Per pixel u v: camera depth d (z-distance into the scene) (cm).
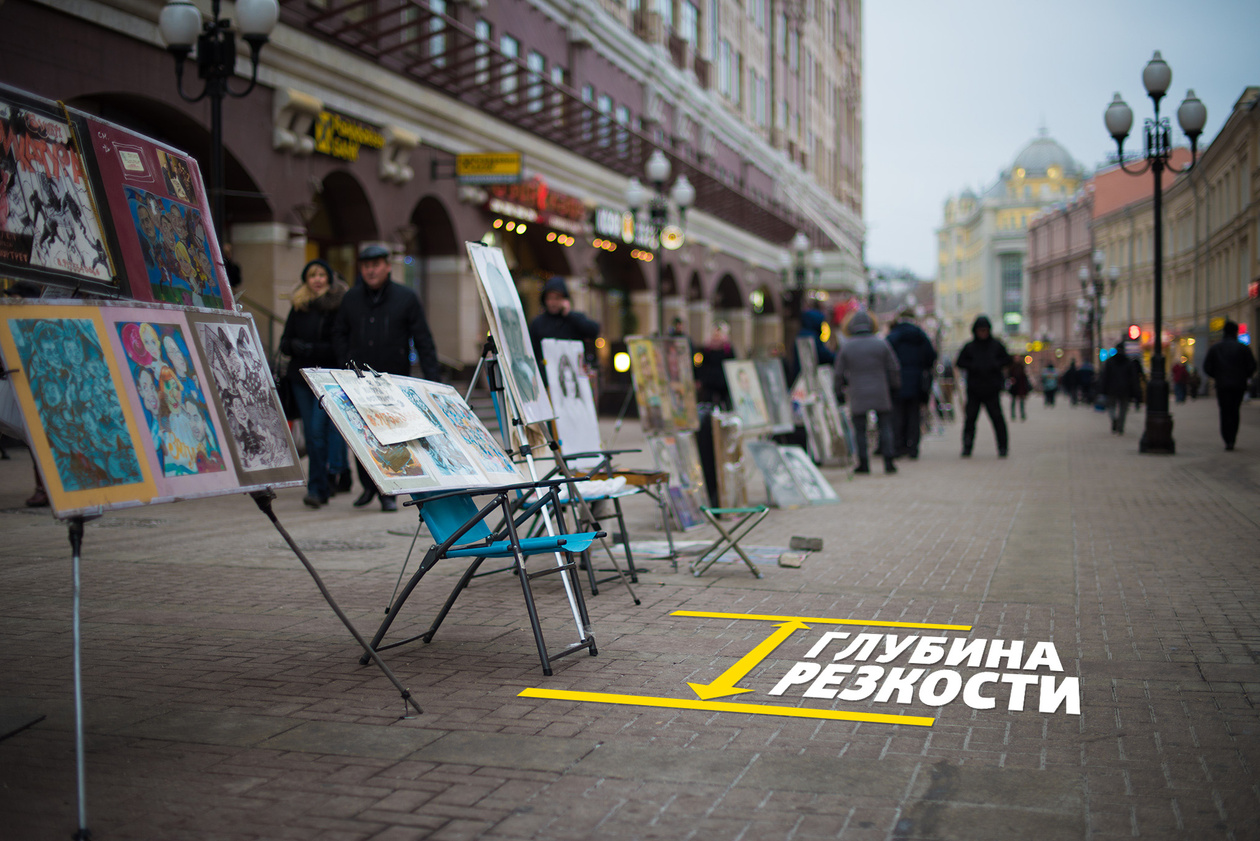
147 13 1485
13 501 1032
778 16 5519
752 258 4844
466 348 2423
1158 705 432
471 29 2462
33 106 349
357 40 1953
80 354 338
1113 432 2439
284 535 418
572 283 3030
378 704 434
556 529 730
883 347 1448
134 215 389
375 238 2106
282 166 1797
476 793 340
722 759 371
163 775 356
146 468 347
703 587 674
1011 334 12425
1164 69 1684
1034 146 13150
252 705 433
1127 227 7569
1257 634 548
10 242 332
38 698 441
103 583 672
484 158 2275
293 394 1070
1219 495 1153
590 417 848
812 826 314
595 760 370
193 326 391
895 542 851
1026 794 338
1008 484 1298
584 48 3134
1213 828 312
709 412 1070
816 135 6419
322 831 312
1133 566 739
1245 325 4597
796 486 1098
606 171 3128
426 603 627
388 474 455
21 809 329
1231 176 4894
